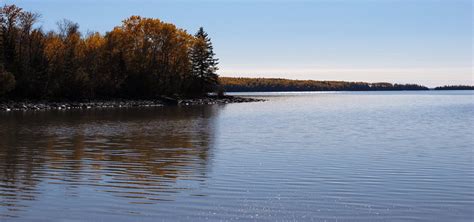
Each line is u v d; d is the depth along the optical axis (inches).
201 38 4111.7
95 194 554.3
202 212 486.3
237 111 2492.6
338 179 641.0
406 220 462.0
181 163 770.2
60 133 1275.8
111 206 503.8
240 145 1007.0
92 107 2822.3
